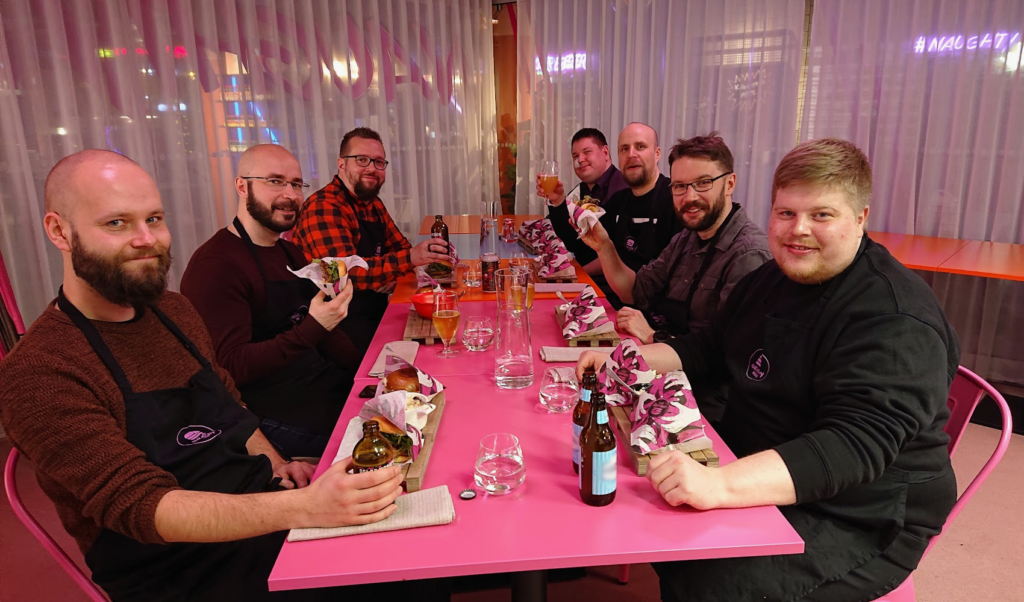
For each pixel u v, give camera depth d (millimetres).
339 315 1839
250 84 4008
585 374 1168
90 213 1192
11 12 3016
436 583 1436
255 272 2057
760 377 1460
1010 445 2926
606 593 1996
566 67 4723
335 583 936
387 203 4793
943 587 2025
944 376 1220
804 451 1137
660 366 1709
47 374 1132
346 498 1026
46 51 3152
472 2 4934
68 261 1245
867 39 3578
